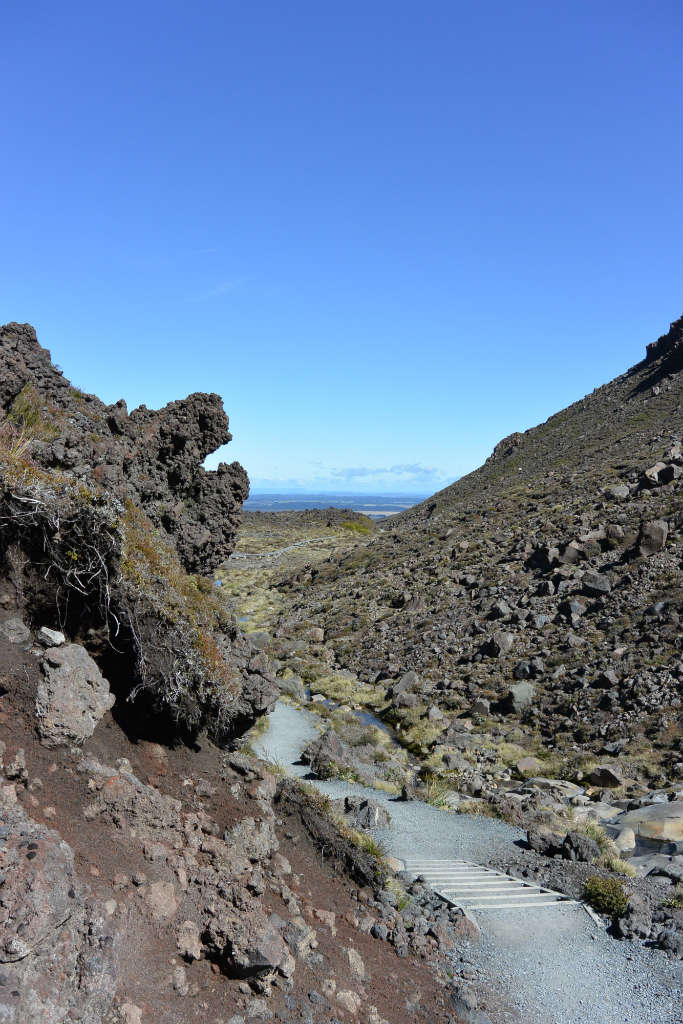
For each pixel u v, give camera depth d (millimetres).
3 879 4242
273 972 5641
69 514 7059
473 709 29578
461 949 9047
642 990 8695
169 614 7707
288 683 33031
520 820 17172
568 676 30016
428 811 17859
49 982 4148
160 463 13227
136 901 5383
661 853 15508
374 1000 6551
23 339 12602
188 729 7918
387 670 37031
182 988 5043
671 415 79688
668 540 38469
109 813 5965
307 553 94250
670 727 23938
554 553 42750
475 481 99875
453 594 45812
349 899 8625
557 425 109375
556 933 10219
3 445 7766
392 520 129750
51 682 6164
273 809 8648
